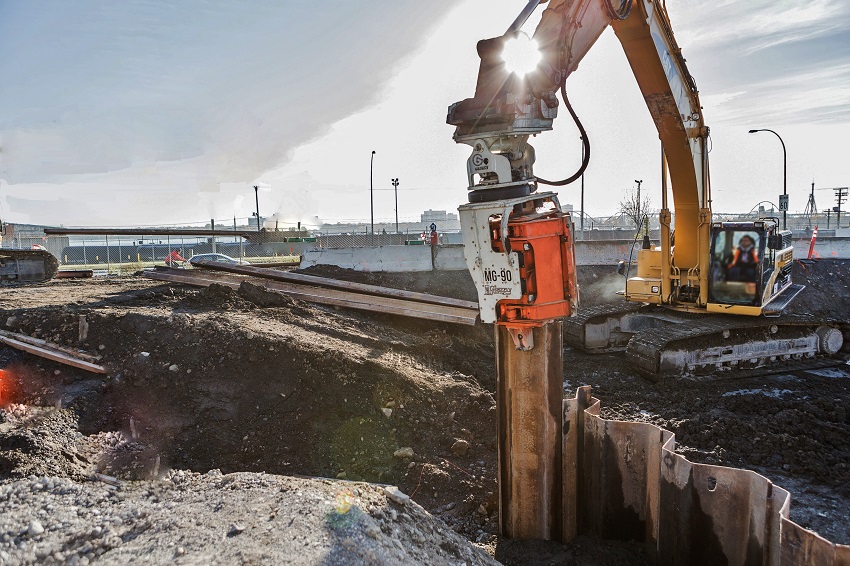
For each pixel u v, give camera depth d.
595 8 6.72
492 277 5.48
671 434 5.61
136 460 6.50
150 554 3.80
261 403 7.49
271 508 4.43
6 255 15.80
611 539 6.23
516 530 6.12
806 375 11.59
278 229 37.00
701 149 11.14
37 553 3.80
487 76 5.29
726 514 5.12
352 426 7.40
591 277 20.08
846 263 23.80
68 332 8.28
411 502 5.14
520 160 5.57
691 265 12.04
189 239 41.66
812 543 4.27
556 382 5.95
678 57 9.82
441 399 8.06
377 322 11.41
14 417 6.59
